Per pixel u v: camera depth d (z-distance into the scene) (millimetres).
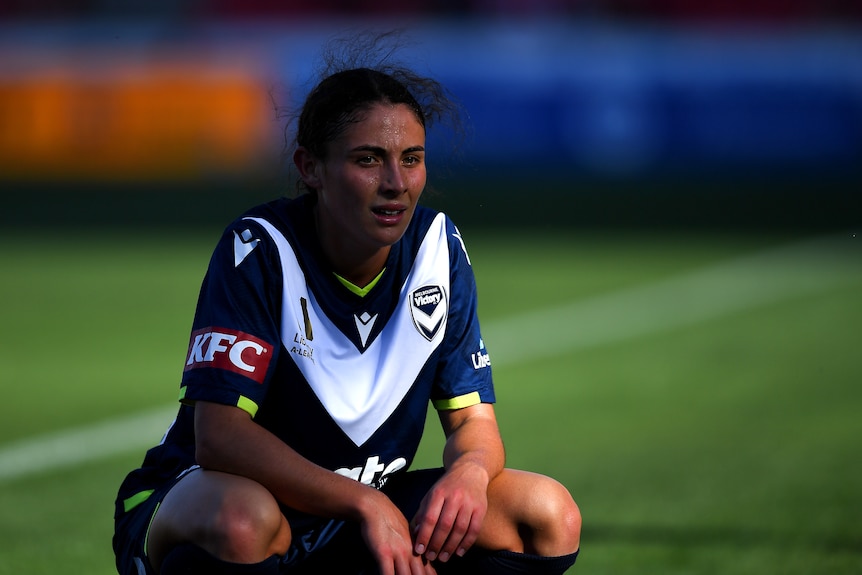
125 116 55906
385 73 9664
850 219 50156
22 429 20719
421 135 9328
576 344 29062
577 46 60062
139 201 52906
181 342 28391
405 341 9742
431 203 53594
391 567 8773
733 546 14281
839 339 29156
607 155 60406
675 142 60656
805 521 15344
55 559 13734
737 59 60719
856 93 60781
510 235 46500
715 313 32656
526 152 59656
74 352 27281
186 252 41438
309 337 9438
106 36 56594
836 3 68250
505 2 67250
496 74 59156
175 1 67875
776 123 60812
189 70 55812
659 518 15570
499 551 9516
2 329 29859
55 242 43812
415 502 9930
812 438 20062
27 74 55688
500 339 29781
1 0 66250
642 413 22172
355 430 9508
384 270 9711
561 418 21844
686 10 69125
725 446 19594
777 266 40094
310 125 9305
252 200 52781
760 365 26469
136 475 9977
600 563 13656
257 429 9000
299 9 68188
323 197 9352
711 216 51250
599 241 45156
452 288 10148
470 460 9516
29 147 56156
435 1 67562
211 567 8531
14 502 16406
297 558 9633
